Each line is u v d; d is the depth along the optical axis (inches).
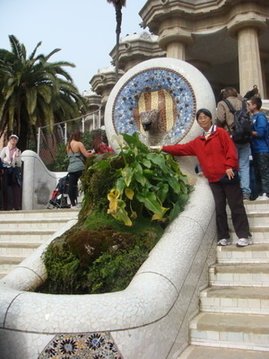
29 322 103.7
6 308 107.3
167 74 221.5
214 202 185.2
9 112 790.5
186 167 203.8
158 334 112.8
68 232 161.3
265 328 128.3
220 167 183.0
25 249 231.1
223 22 708.0
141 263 139.2
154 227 157.6
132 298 110.3
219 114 259.9
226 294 150.2
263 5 673.0
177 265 133.2
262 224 197.5
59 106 825.5
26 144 844.0
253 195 273.9
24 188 384.2
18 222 271.6
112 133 227.5
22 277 147.2
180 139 210.1
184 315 133.3
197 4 711.7
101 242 144.7
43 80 834.8
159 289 119.3
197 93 213.0
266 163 259.4
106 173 166.1
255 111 269.7
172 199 169.3
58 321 102.6
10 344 104.7
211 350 129.4
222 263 177.6
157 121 217.3
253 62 655.8
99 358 101.8
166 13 706.2
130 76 230.5
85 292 145.2
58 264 148.1
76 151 338.6
